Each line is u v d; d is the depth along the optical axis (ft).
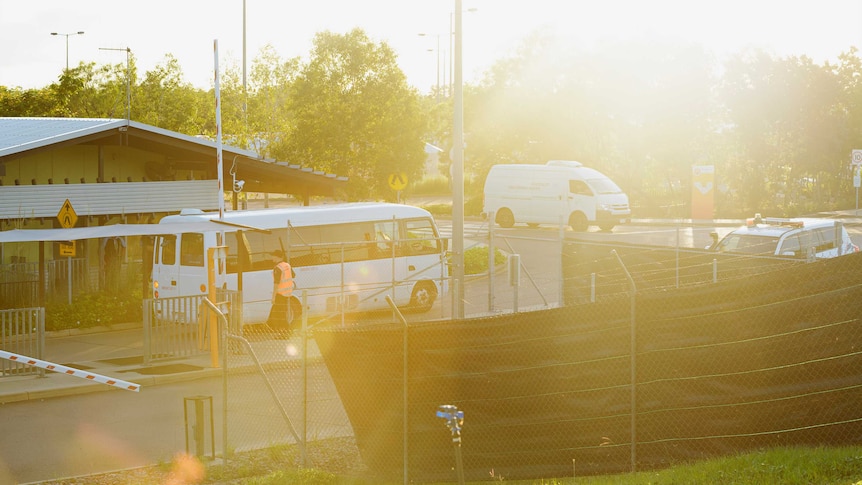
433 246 86.22
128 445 44.14
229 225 72.84
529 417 36.60
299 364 63.16
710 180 134.51
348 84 153.69
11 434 46.44
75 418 49.93
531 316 36.47
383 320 81.10
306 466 39.24
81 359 65.87
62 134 84.38
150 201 89.35
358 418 38.65
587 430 35.99
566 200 147.33
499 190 156.25
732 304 34.83
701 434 35.06
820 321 34.47
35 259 95.61
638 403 35.37
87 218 88.58
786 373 34.63
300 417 48.55
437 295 86.69
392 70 152.87
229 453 41.50
